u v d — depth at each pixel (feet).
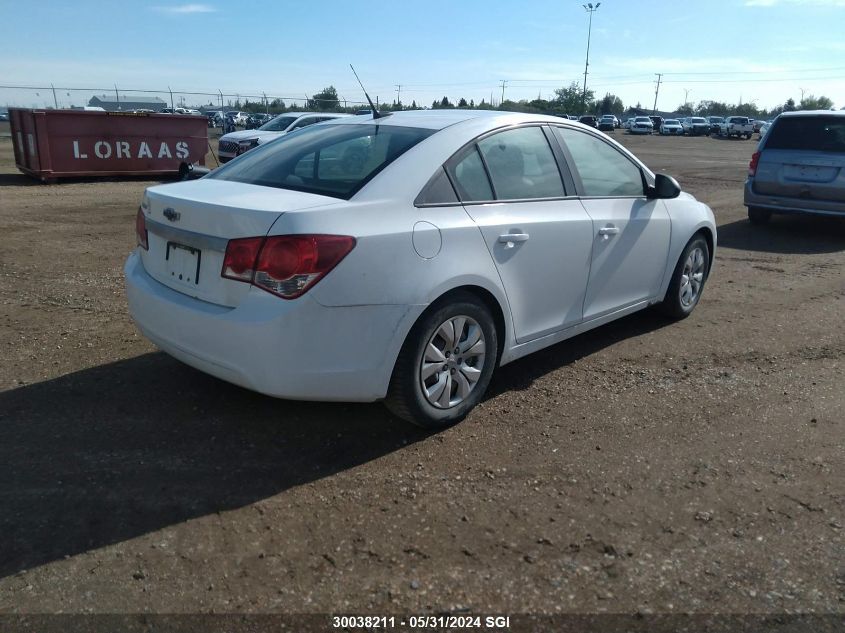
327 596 8.41
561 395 14.28
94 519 9.76
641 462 11.69
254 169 13.29
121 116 51.01
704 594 8.63
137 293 12.37
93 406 13.09
